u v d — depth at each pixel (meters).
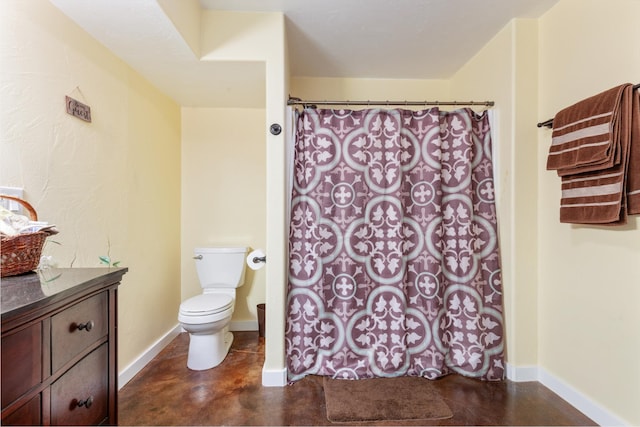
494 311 1.74
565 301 1.51
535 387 1.60
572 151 1.33
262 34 1.63
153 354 1.96
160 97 2.10
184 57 1.60
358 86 2.41
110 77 1.56
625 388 1.23
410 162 1.81
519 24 1.65
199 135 2.44
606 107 1.20
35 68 1.14
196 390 1.58
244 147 2.47
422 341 1.74
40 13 1.15
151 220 1.98
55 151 1.23
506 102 1.72
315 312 1.71
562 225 1.53
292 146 1.76
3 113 1.03
